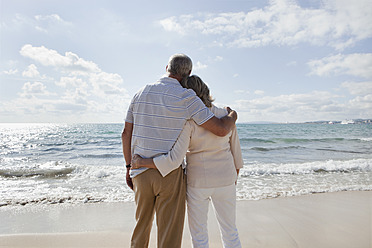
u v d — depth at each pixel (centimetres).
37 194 495
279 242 269
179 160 160
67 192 512
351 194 475
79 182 622
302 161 1054
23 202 431
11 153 1473
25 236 283
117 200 448
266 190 511
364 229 304
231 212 183
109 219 349
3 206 409
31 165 947
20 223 334
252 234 290
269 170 737
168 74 178
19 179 669
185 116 164
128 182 188
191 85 176
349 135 2922
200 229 178
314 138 2383
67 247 258
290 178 653
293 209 384
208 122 164
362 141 2117
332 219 339
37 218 354
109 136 2864
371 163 820
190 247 257
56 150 1619
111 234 293
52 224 329
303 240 274
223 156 179
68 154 1378
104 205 418
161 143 162
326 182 602
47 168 809
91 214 372
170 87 167
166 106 162
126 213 377
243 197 453
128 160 186
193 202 179
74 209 396
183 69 177
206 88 183
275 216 352
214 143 174
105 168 809
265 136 2748
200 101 166
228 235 182
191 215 180
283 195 468
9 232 303
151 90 169
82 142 2158
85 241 274
